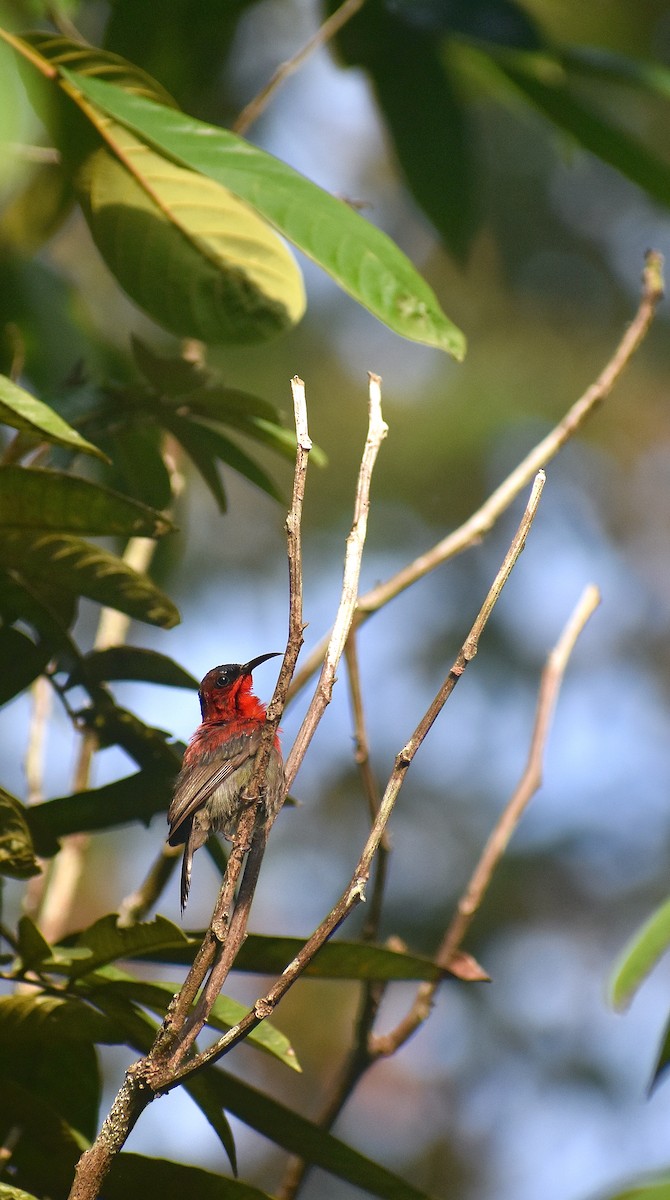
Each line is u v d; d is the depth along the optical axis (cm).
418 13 952
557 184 2412
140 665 669
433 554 800
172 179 717
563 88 910
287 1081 2162
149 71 1001
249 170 597
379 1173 566
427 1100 2202
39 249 1052
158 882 754
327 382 2370
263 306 778
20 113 464
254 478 768
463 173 1034
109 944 545
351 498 2344
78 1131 626
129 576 615
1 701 664
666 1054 632
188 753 696
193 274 765
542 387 2506
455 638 2375
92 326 984
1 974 569
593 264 2517
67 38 642
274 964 561
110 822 659
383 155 2484
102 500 559
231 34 1023
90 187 732
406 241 2566
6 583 623
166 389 734
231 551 2342
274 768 695
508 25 929
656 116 2166
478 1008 2178
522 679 2392
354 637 769
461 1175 2134
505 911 2181
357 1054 739
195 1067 436
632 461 2648
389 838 736
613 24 1823
